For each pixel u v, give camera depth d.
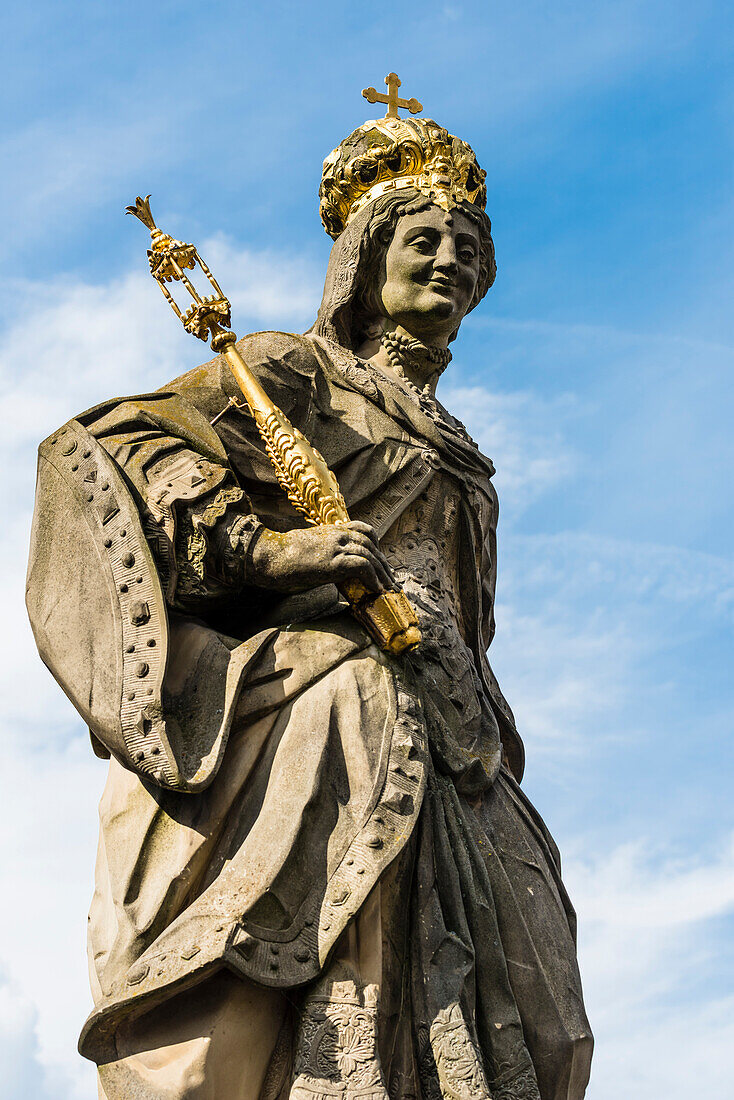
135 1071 4.63
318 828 4.89
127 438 5.28
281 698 5.07
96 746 5.42
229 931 4.65
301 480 5.34
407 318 5.95
